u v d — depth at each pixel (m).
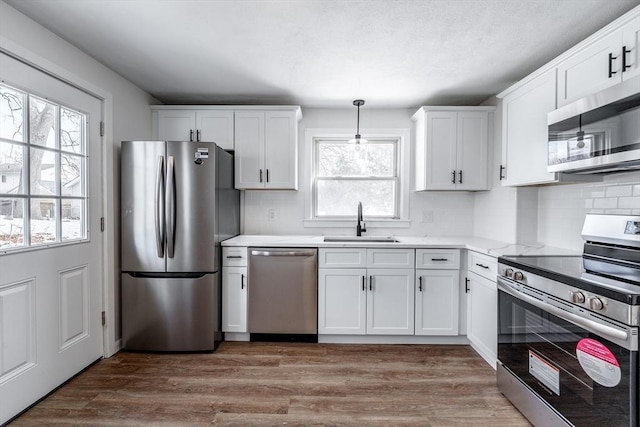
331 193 3.49
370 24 1.87
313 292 2.73
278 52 2.21
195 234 2.54
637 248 1.64
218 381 2.14
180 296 2.54
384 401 1.93
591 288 1.30
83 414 1.79
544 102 2.07
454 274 2.69
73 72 2.11
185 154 2.52
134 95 2.79
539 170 2.12
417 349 2.65
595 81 1.69
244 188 3.11
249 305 2.74
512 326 1.87
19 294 1.76
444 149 3.00
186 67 2.45
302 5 1.69
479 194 3.26
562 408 1.46
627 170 1.76
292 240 2.91
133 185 2.51
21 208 1.77
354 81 2.69
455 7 1.70
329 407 1.87
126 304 2.55
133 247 2.52
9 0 1.64
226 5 1.69
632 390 1.14
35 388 1.86
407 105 3.29
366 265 2.71
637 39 1.47
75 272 2.16
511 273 1.84
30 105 1.82
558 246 2.39
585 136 1.65
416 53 2.21
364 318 2.72
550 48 2.14
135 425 1.71
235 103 3.27
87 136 2.25
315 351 2.60
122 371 2.26
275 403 1.91
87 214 2.26
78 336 2.20
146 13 1.76
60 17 1.80
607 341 1.23
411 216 3.40
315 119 3.41
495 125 2.96
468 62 2.34
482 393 2.02
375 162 3.50
